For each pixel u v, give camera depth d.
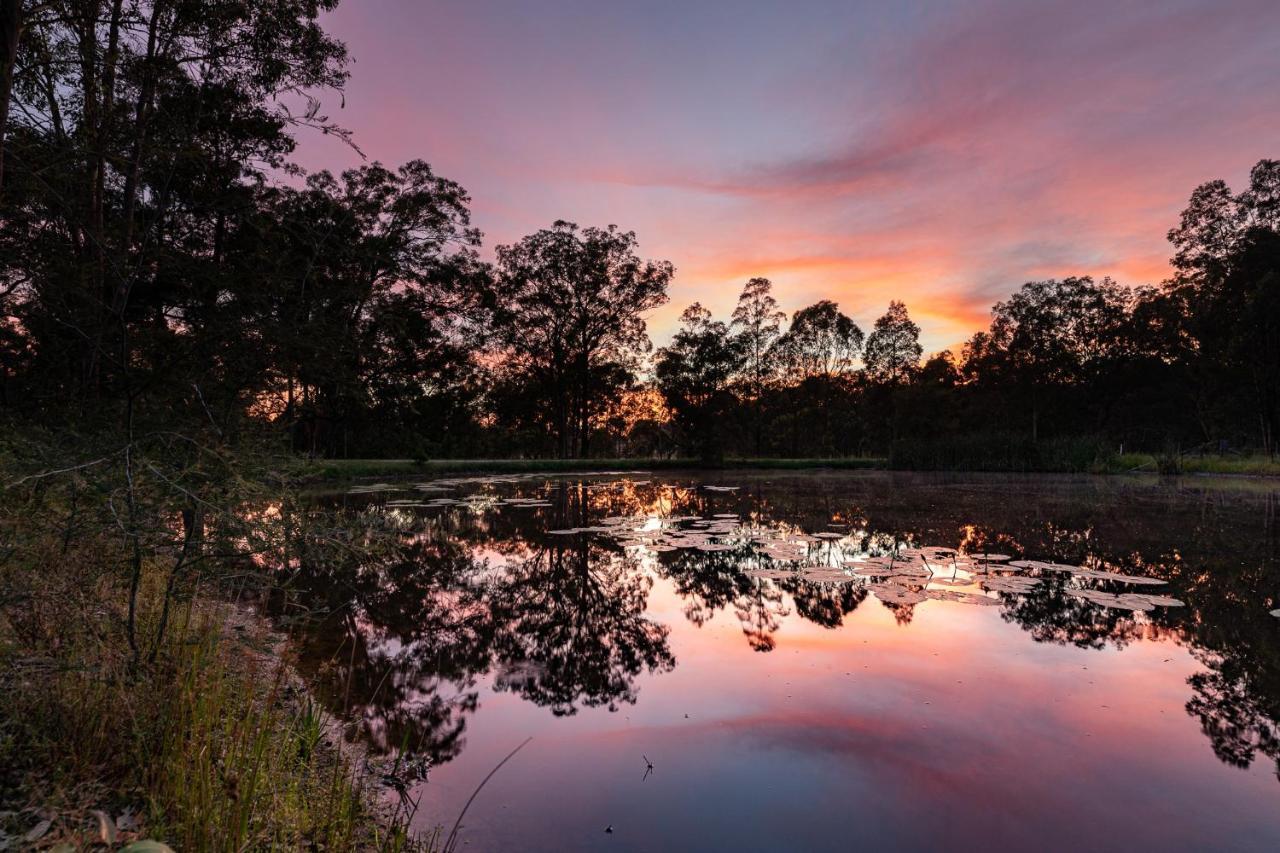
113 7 4.41
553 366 41.69
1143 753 3.29
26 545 2.75
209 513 3.18
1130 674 4.42
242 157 4.59
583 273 39.41
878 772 3.12
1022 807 2.79
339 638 5.23
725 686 4.27
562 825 2.66
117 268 3.21
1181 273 36.03
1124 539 10.14
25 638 2.81
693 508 15.14
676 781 3.05
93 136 3.46
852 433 58.28
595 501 16.95
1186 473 28.20
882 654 4.91
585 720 3.74
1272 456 30.67
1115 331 47.12
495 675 4.48
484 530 11.49
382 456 32.19
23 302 3.19
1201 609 6.07
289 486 3.71
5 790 2.18
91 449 2.87
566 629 5.65
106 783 2.37
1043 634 5.38
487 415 44.66
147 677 2.99
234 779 2.30
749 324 48.25
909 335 53.84
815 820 2.70
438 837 2.54
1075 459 30.05
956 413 53.88
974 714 3.79
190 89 4.31
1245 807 2.79
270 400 3.86
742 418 48.69
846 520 12.72
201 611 4.08
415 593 6.88
